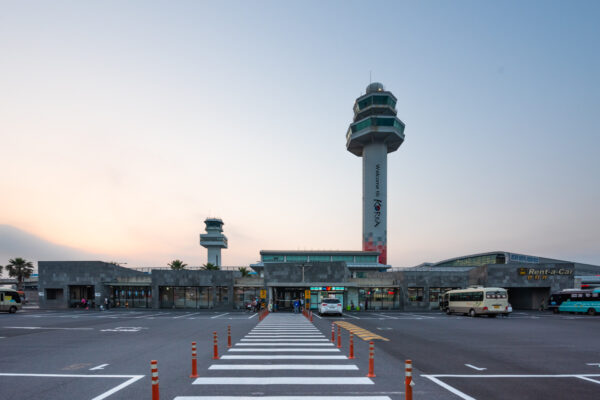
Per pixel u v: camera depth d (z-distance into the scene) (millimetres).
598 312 36156
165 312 39344
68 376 9938
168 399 7793
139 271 49031
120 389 8656
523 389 8734
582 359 12562
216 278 46531
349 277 46656
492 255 91875
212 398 7848
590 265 97500
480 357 12773
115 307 47531
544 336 18953
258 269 72250
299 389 8484
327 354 12797
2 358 12508
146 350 13922
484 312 32906
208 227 159875
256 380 9266
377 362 11570
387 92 106438
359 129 107500
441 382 9305
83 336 18312
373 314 37312
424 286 46312
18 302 39656
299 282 45094
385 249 102188
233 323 25547
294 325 23891
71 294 48250
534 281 46250
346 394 8156
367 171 107062
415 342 16359
